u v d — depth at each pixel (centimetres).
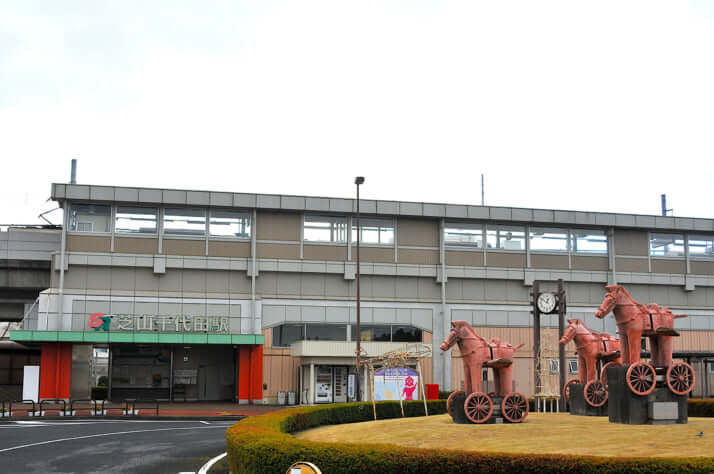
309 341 4100
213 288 4381
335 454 1126
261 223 4497
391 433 1798
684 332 4953
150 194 4303
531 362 4706
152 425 2844
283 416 1891
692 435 1530
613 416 1925
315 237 4553
